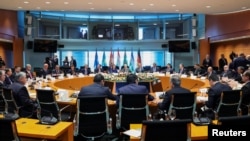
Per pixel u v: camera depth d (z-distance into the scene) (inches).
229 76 324.8
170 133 88.5
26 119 125.5
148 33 658.8
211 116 171.0
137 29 658.2
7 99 180.5
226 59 490.3
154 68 477.7
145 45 621.9
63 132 112.7
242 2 371.2
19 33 547.5
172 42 597.6
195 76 364.8
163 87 376.8
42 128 112.0
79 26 641.0
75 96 195.6
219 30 535.2
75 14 634.8
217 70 431.2
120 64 573.0
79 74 410.3
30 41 556.4
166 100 159.6
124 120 155.0
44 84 279.9
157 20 653.3
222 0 356.8
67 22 633.0
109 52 619.5
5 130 95.1
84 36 643.5
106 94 163.8
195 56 591.8
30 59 558.9
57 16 623.5
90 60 620.1
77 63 619.2
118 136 183.8
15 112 177.5
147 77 338.6
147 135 87.4
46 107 169.9
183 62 610.9
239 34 480.7
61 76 372.5
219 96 169.8
